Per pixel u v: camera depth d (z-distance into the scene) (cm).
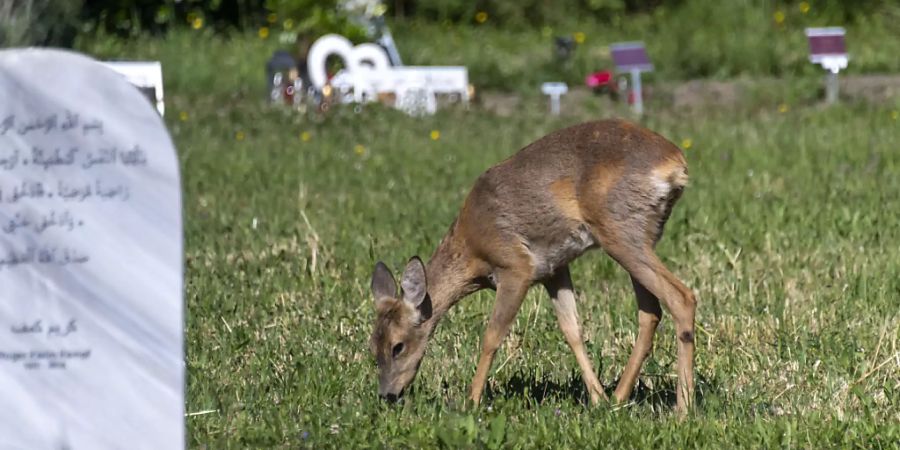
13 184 680
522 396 1012
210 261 1429
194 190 1855
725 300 1253
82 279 685
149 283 683
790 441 871
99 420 692
